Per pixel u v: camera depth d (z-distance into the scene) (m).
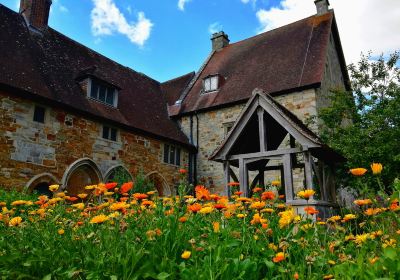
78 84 12.79
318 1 16.94
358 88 11.30
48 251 2.24
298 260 2.18
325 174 7.49
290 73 14.23
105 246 2.17
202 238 2.45
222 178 14.77
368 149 9.20
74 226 2.75
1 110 9.61
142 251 2.06
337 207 7.00
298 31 16.75
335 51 17.12
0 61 10.26
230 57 18.28
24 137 10.04
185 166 15.63
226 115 15.20
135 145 13.66
